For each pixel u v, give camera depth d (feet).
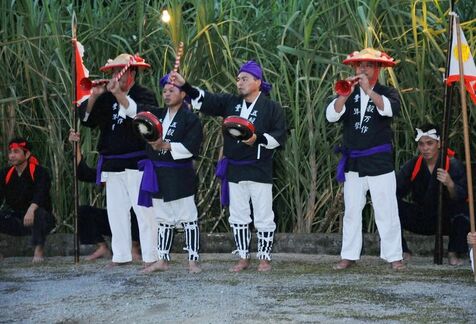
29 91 42.27
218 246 40.50
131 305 26.78
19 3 43.50
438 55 40.09
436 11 41.78
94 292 29.12
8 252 40.78
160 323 24.39
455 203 35.68
